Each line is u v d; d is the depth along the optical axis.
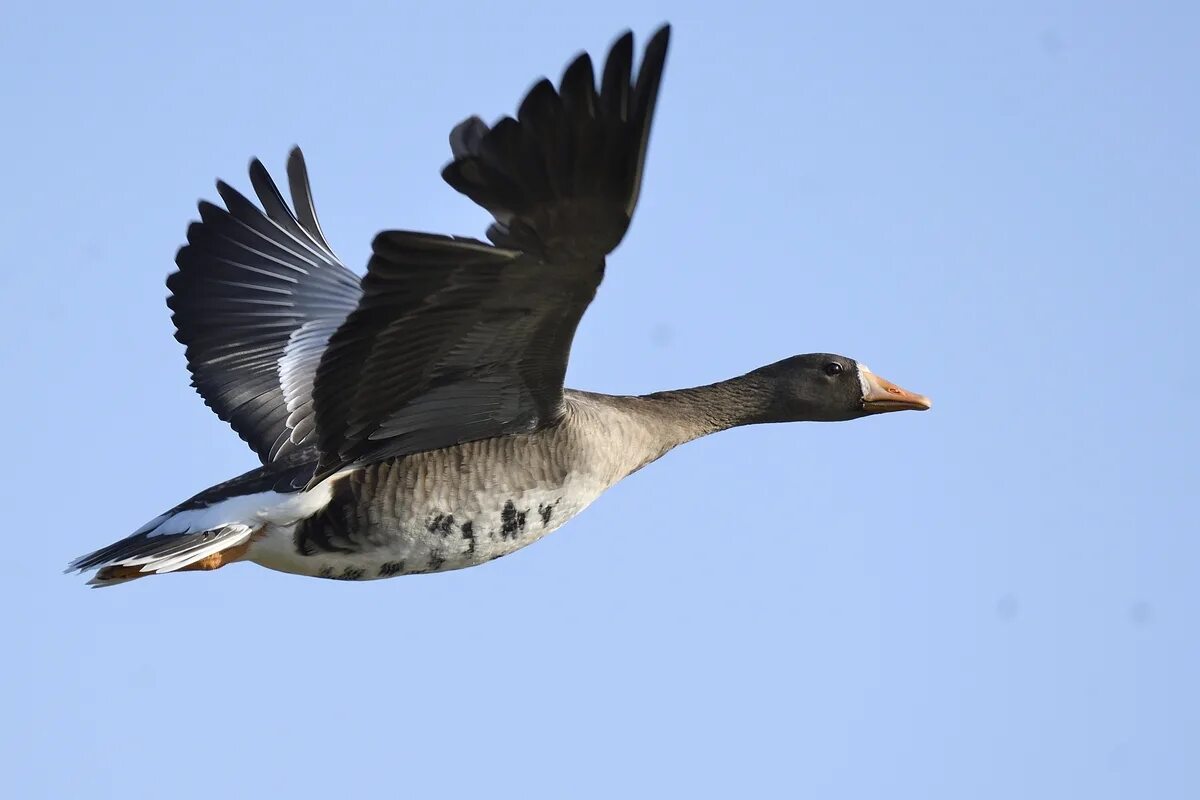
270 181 16.72
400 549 14.16
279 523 14.18
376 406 13.01
